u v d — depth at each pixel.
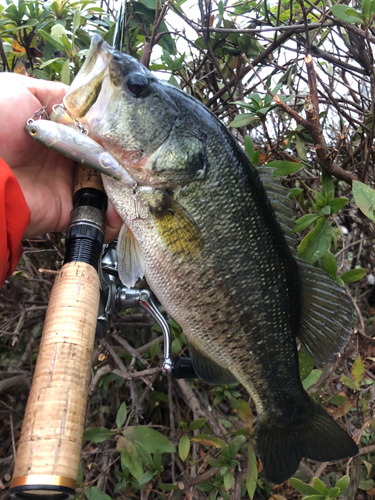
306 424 0.43
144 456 0.45
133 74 0.35
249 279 0.38
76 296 0.28
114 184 0.36
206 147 0.37
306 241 0.44
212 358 0.41
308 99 0.42
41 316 0.65
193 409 0.55
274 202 0.41
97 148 0.33
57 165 0.42
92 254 0.31
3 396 0.70
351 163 0.55
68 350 0.26
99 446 0.58
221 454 0.48
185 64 0.59
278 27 0.48
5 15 0.52
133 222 0.37
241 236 0.37
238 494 0.49
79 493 0.44
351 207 0.68
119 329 0.66
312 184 0.62
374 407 0.45
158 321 0.39
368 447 0.49
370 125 0.53
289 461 0.43
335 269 0.44
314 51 0.52
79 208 0.33
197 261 0.37
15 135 0.36
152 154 0.36
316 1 0.52
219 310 0.38
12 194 0.32
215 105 0.59
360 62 0.50
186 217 0.37
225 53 0.57
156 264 0.38
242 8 0.57
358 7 0.52
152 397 0.61
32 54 0.58
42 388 0.24
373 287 0.70
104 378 0.60
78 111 0.35
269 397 0.42
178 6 0.52
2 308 0.63
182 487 0.46
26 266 0.64
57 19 0.52
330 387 0.52
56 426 0.23
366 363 0.49
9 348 0.74
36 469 0.22
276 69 0.57
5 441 0.68
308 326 0.43
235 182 0.37
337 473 0.54
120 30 0.38
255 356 0.40
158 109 0.36
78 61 0.48
